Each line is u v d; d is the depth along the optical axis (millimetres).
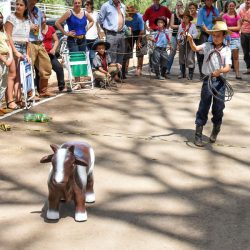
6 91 8430
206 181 5477
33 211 4672
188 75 12008
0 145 6523
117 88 10570
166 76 12086
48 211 4477
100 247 4027
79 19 10258
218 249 4016
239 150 6559
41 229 4320
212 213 4684
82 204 4453
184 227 4387
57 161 4086
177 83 11375
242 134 7277
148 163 6000
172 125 7723
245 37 12359
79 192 4406
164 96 9797
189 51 11766
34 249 3998
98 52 10555
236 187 5324
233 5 11984
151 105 9000
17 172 5625
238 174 5703
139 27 11898
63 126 7512
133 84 11117
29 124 7578
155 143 6785
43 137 6930
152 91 10320
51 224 4410
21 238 4172
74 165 4301
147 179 5500
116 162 6008
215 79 6457
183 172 5738
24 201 4902
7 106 8445
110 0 10695
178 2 12898
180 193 5137
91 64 11234
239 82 11492
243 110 8656
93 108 8703
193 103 9188
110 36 10719
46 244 4074
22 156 6133
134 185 5316
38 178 5465
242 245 4086
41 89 9484
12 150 6336
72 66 10266
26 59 8625
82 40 10430
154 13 12133
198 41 11586
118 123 7773
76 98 9484
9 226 4379
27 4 8516
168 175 5633
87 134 7117
